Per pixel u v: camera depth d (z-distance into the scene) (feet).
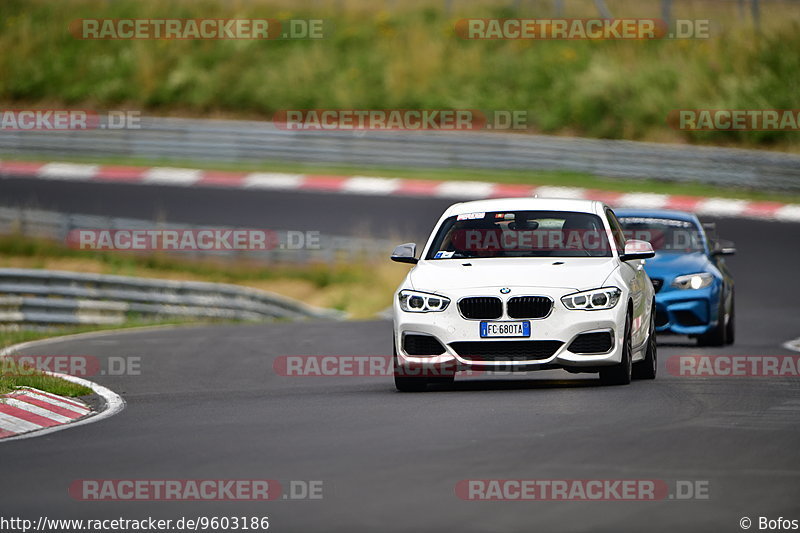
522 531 63.82
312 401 122.31
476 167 421.59
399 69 513.04
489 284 122.62
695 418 101.91
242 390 137.80
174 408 121.08
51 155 448.24
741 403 111.65
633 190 395.96
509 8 544.62
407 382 127.44
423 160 424.46
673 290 175.83
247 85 521.65
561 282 122.83
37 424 111.96
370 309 281.95
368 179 410.52
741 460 82.53
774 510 68.03
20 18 568.00
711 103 473.26
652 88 483.51
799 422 99.60
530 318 121.29
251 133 436.35
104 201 373.40
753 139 465.47
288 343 193.47
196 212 359.46
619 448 87.25
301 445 92.22
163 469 83.92
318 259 309.42
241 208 366.43
